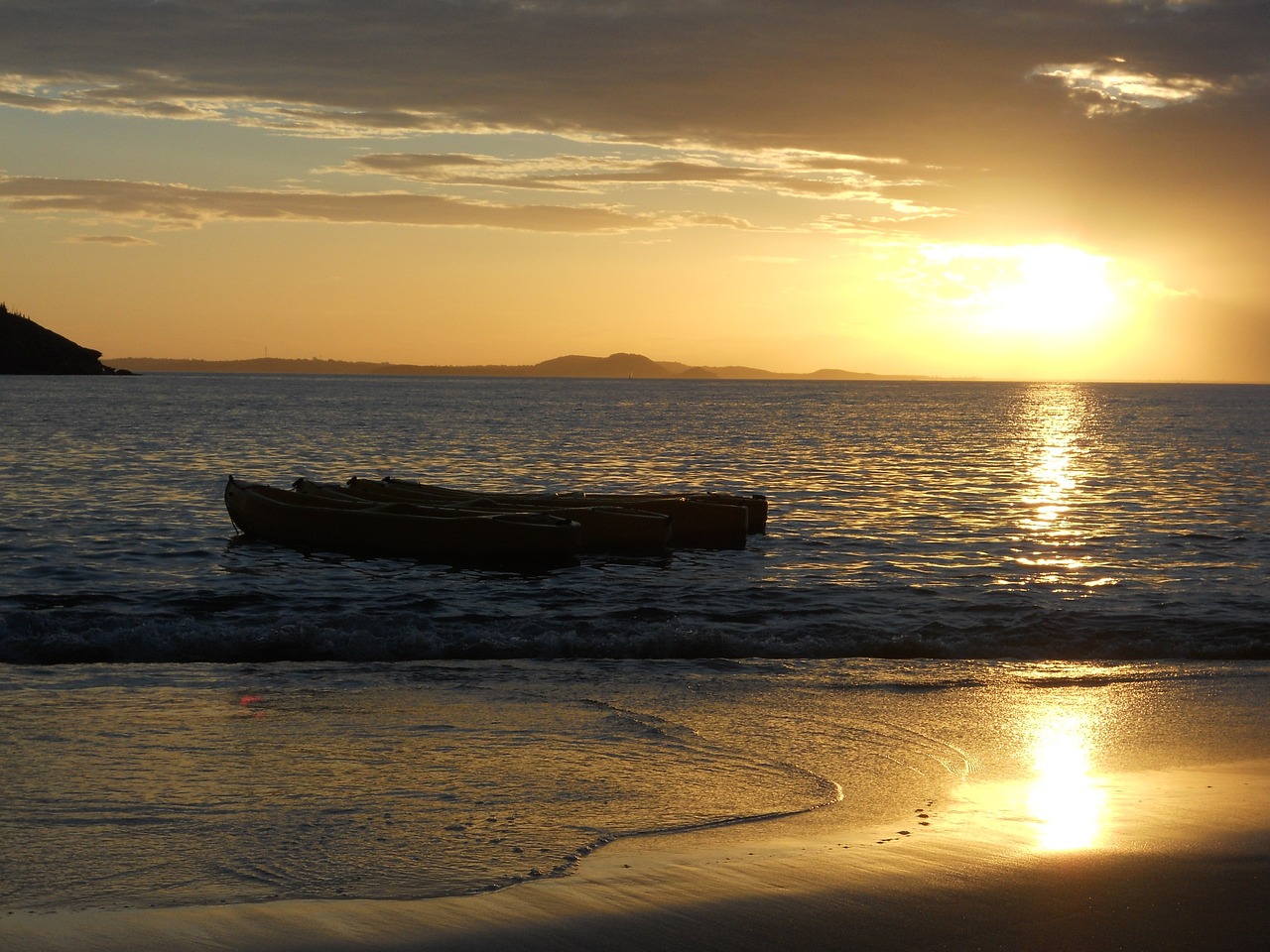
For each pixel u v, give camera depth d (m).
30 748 7.58
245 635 11.66
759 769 7.45
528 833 6.11
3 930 4.71
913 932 4.79
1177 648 12.30
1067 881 5.38
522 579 18.62
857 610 15.56
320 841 5.94
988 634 13.27
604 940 4.68
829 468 44.28
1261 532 25.12
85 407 97.12
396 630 13.04
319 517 21.27
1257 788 7.12
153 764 7.29
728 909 5.01
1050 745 8.19
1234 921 4.92
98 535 22.94
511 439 60.75
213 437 58.19
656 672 10.58
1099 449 58.47
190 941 4.61
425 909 4.99
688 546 22.70
